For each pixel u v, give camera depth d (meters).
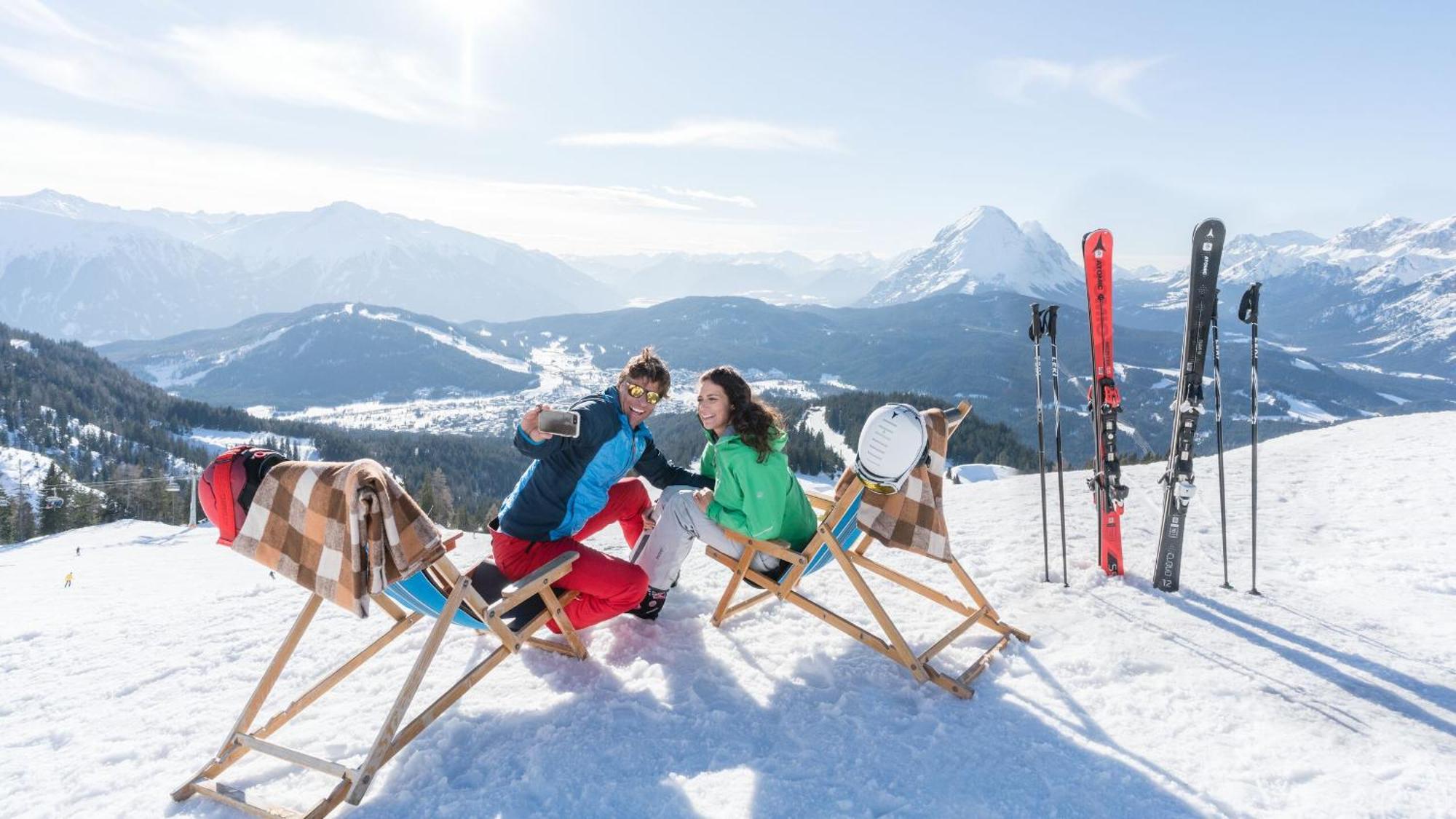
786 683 3.16
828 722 2.82
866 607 4.04
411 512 2.49
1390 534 5.29
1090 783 2.42
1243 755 2.57
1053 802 2.32
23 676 3.68
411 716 2.93
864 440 3.04
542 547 3.23
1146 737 2.71
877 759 2.56
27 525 68.44
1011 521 6.19
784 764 2.55
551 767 2.53
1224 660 3.33
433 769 2.55
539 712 2.91
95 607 5.62
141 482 76.25
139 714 3.13
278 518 2.53
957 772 2.49
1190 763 2.53
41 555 26.06
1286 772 2.46
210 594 5.22
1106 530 4.58
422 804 2.37
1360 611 3.93
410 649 3.62
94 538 30.14
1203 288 4.07
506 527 3.27
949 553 3.38
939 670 3.28
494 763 2.58
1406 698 2.94
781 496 3.27
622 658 3.41
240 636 4.06
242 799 2.43
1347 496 6.57
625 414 3.36
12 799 2.53
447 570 2.65
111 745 2.88
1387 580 4.36
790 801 2.34
